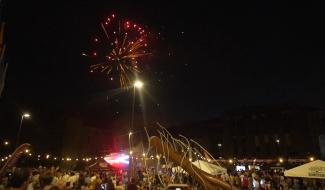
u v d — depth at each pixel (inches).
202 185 70.8
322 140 2130.9
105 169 1021.8
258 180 913.5
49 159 2178.9
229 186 71.4
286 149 2321.6
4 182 277.0
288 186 918.4
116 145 2213.3
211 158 82.1
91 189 660.1
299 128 2290.8
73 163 2239.2
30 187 255.1
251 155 2485.2
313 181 943.7
